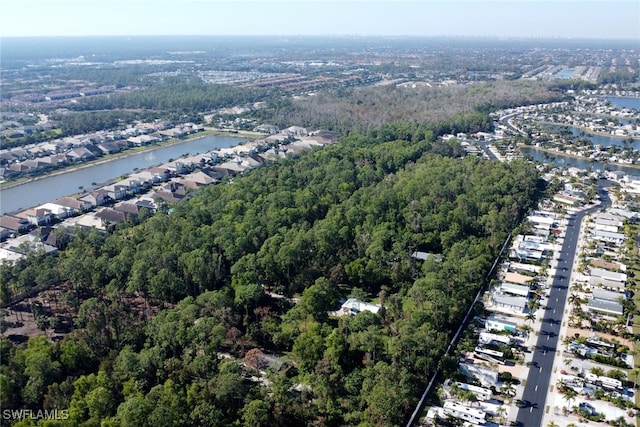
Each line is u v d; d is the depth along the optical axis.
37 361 171.00
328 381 177.38
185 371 176.00
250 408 157.88
